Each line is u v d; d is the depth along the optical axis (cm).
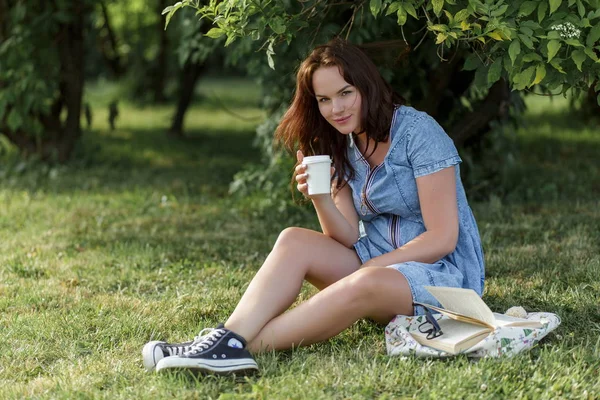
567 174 807
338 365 333
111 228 645
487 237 552
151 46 1783
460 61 654
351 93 346
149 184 841
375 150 366
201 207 724
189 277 495
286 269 345
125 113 1680
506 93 662
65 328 395
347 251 369
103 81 2308
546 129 1172
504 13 351
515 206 665
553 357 330
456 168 365
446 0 348
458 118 718
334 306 333
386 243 371
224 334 325
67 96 916
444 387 304
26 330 395
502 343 325
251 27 391
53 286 479
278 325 336
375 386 311
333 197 386
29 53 842
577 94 385
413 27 550
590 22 354
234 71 2706
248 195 753
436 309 331
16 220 673
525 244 537
